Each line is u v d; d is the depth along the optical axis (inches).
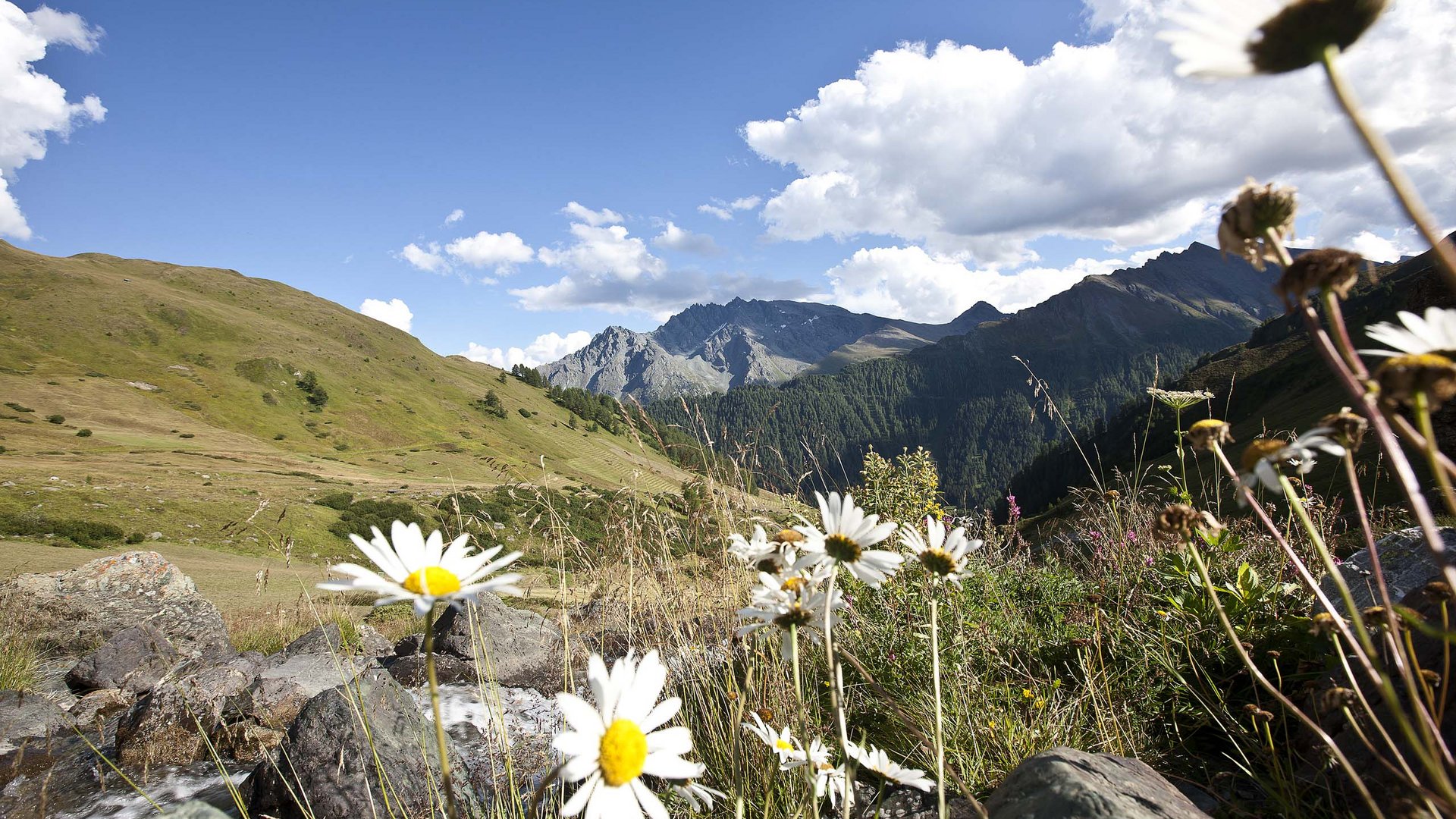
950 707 110.0
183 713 234.4
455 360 6899.6
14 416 3107.8
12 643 375.9
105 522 1408.7
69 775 219.5
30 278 4879.4
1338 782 76.0
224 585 829.2
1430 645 81.9
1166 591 128.8
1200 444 47.5
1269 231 31.1
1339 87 21.5
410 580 38.7
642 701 41.3
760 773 90.9
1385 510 155.6
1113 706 107.3
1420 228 19.8
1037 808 71.7
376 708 174.6
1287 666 103.7
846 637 128.5
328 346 5620.1
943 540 60.5
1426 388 25.7
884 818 90.3
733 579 121.0
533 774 128.9
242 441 3705.7
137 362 4347.9
